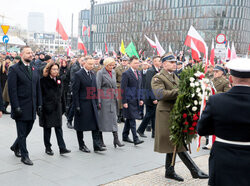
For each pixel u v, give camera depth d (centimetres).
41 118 521
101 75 575
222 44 1202
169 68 441
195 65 414
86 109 552
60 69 920
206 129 267
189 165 421
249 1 5688
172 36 3497
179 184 420
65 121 852
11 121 812
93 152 568
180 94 401
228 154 241
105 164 498
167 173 438
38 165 477
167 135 425
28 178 422
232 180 237
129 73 619
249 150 237
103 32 7750
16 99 457
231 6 5500
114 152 573
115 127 594
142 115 915
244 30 5691
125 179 432
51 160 506
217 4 5481
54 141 631
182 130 405
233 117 238
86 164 494
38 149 567
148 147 618
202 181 434
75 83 544
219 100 250
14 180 413
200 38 571
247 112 235
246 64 242
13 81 455
